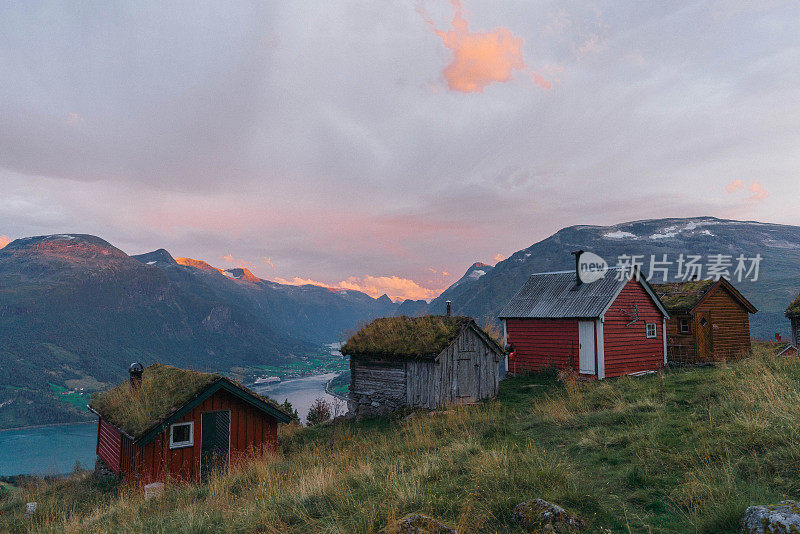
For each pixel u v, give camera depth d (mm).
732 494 5508
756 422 7734
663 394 12375
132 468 13578
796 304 29266
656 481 6699
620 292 23688
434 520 5156
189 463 13992
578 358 23188
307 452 13219
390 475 7602
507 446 10062
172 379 16297
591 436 9547
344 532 5508
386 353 19984
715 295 27031
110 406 16203
